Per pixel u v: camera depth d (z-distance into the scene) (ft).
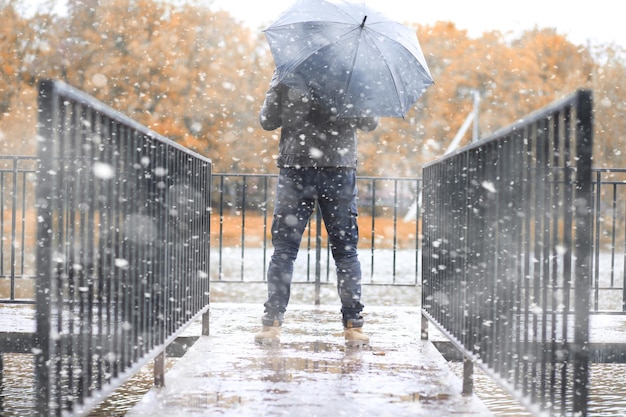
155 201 11.21
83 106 8.03
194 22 99.96
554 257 8.41
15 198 19.08
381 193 87.10
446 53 116.57
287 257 15.70
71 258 7.99
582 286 7.52
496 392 15.14
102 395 8.52
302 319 19.27
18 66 93.40
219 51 100.01
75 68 96.43
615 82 96.37
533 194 9.07
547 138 8.49
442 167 14.48
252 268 45.14
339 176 15.64
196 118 98.78
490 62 115.34
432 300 15.31
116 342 9.25
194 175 14.71
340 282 15.62
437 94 114.62
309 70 15.03
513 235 9.60
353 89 15.03
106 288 9.02
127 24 97.71
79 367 8.39
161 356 11.60
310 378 12.16
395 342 15.81
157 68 97.96
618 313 18.01
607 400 14.10
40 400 6.88
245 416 9.84
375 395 11.05
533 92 114.73
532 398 8.65
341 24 15.21
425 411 10.19
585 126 7.45
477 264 11.26
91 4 96.37
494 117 113.91
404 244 76.07
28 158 19.39
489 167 10.83
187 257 13.93
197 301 15.20
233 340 15.87
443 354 16.29
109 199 8.99
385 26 15.60
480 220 11.16
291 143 15.64
